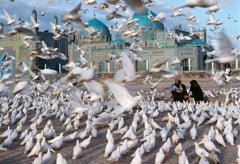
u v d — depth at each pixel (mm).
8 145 12289
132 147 11617
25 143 12719
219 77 16156
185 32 49125
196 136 13570
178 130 13719
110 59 19750
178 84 24625
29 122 18312
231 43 7312
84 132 13375
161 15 14172
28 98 26922
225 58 7363
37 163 9164
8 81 12852
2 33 11141
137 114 17594
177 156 10828
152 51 92188
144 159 10602
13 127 16797
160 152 9805
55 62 53125
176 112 19109
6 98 26031
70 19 9453
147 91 38031
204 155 9477
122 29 15594
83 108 8812
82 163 10289
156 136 13914
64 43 56281
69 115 17516
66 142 13031
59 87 15109
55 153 11430
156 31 93000
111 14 13047
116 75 6648
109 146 10906
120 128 14906
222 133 13727
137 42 17484
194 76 69188
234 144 12312
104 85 7336
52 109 21266
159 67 8664
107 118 10289
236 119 17641
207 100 26672
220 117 16297
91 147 12297
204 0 7594
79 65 11703
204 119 17500
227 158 10586
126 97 6531
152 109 20328
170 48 91250
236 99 27703
